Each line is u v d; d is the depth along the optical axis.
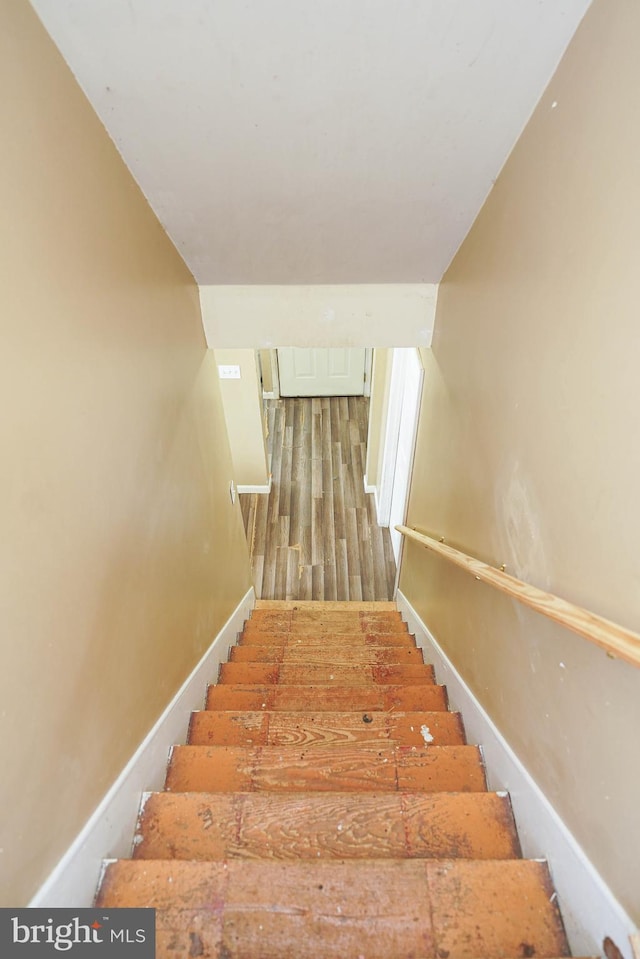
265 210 1.84
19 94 0.93
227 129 1.44
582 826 1.08
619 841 0.95
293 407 6.54
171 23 1.13
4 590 0.86
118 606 1.36
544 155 1.24
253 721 1.91
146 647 1.58
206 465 2.49
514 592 1.22
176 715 1.81
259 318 2.51
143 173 1.57
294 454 5.79
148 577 1.61
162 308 1.84
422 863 1.17
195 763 1.67
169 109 1.35
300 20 1.15
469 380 1.95
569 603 1.02
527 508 1.36
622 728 0.94
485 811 1.41
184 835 1.36
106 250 1.34
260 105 1.37
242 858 1.31
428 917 1.10
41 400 0.98
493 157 1.53
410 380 3.58
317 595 4.30
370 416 4.88
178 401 2.03
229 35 1.17
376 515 5.02
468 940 1.07
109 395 1.33
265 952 1.04
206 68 1.25
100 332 1.28
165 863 1.19
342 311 2.53
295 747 1.72
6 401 0.86
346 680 2.46
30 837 0.94
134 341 1.54
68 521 1.09
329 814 1.39
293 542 4.77
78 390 1.14
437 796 1.43
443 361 2.41
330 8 1.12
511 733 1.49
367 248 2.13
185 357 2.16
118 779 1.33
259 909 1.10
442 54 1.22
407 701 2.16
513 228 1.46
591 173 1.00
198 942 1.05
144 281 1.65
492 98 1.32
